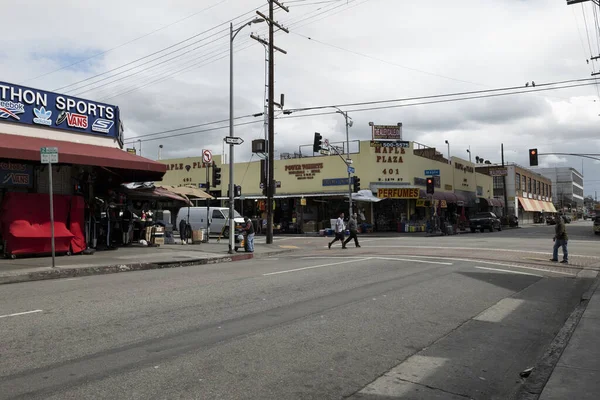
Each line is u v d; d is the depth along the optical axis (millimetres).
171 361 5039
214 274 12086
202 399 4082
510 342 6266
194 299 8438
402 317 7355
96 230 18703
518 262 15328
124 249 18859
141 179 20516
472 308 8219
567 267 14312
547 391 4262
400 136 41219
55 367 4805
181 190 26141
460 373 5023
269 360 5168
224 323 6723
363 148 39188
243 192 43844
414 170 40719
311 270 12766
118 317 6977
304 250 22219
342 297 8805
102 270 13219
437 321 7207
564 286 10930
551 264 14953
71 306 7754
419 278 11359
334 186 39875
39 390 4207
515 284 10969
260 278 11172
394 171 39344
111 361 5008
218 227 30594
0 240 14961
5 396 4055
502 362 5453
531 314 7953
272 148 25359
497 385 4742
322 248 23031
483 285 10625
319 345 5773
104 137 18500
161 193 23250
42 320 6746
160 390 4250
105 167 17594
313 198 40562
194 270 13312
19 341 5691
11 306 7762
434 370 5078
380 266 13703
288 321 6891
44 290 9539
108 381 4438
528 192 81562
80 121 17562
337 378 4723
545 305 8734
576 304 8867
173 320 6832
